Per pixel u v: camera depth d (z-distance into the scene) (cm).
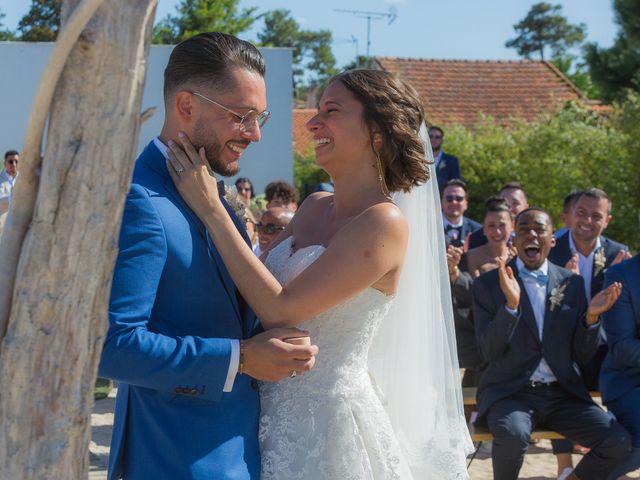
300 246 283
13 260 167
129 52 158
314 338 261
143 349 213
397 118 269
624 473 470
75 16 149
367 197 273
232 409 241
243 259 238
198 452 231
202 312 234
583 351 478
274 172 1330
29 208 166
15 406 165
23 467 165
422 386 302
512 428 452
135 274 217
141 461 234
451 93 2377
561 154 1606
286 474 251
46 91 155
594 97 4006
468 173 1673
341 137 270
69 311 163
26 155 162
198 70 235
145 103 1183
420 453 300
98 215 161
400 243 259
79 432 168
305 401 258
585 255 638
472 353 568
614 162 1553
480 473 559
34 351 163
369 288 260
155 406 233
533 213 492
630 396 478
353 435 256
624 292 484
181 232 229
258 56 246
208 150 240
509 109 2334
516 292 464
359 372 265
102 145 159
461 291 567
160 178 235
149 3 159
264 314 241
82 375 167
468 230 777
